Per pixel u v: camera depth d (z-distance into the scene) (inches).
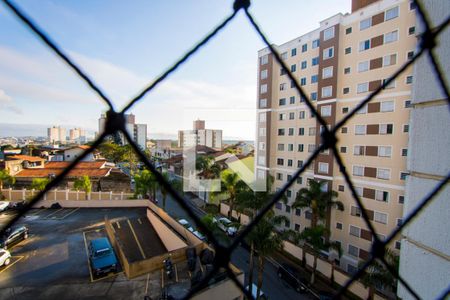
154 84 37.6
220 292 369.4
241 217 852.0
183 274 433.7
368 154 642.8
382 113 617.0
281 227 852.6
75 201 895.7
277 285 584.4
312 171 772.6
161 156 1868.8
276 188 893.8
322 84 737.6
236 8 39.6
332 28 707.4
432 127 81.9
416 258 86.1
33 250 542.0
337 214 702.5
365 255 643.5
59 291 391.9
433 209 80.2
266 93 907.4
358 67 666.2
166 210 1017.5
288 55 872.3
